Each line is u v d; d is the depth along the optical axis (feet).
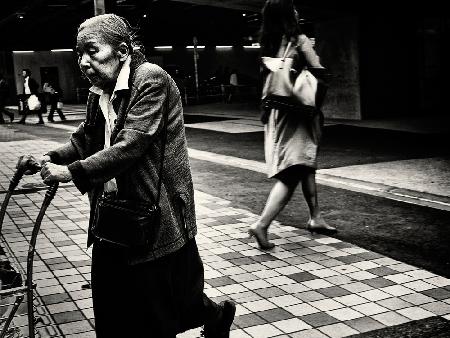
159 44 125.80
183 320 8.54
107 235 7.55
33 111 70.49
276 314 12.00
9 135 54.70
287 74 15.47
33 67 134.51
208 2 54.75
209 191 25.63
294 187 16.22
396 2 55.77
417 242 16.97
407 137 41.75
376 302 12.53
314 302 12.59
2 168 33.68
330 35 58.39
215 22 118.83
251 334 11.09
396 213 20.47
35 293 13.38
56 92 73.72
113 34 7.70
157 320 7.84
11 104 134.21
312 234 18.02
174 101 7.98
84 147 8.66
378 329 11.20
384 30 56.39
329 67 59.06
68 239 18.07
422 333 11.00
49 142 47.16
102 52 7.65
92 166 7.20
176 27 124.26
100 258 7.98
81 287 13.80
